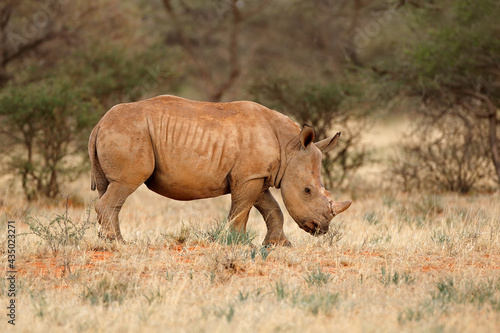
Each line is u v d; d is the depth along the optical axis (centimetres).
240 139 3172
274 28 12862
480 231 3516
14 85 6725
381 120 7069
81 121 5934
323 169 6612
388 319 2078
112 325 2058
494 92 6362
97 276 2631
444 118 6506
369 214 4609
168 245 3189
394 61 6688
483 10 5966
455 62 5978
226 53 12962
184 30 11969
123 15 8512
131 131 3111
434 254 3111
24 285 2534
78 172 6072
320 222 3164
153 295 2344
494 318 2066
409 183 6391
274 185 3275
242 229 3266
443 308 2186
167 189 3244
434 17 6488
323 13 12469
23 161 5800
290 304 2234
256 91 7062
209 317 2092
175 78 8694
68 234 3195
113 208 3161
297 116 6856
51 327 2053
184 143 3144
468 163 6200
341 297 2334
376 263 2909
